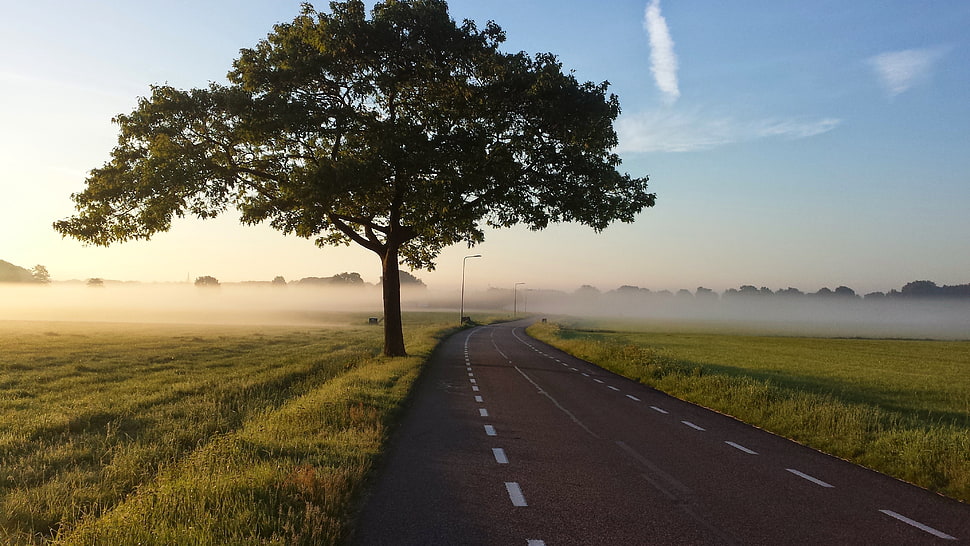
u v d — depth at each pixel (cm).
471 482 697
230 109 2064
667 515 588
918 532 555
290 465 687
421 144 2042
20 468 775
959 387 2167
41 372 1978
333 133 2148
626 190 2444
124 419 1148
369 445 841
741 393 1395
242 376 1914
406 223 2505
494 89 2180
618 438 994
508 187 2277
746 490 690
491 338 5144
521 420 1152
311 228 2425
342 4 2127
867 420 1080
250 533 478
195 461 711
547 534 525
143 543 452
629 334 6906
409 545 492
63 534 517
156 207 2122
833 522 578
